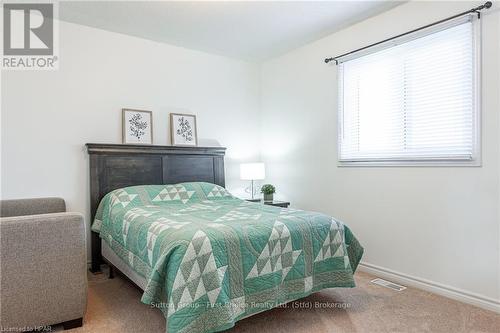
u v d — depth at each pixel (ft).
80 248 6.68
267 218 7.52
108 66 11.03
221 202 10.61
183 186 11.01
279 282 6.64
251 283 6.22
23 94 9.66
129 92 11.43
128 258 7.62
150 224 7.20
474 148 7.85
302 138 12.66
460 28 8.11
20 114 9.60
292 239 6.98
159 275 5.72
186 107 12.70
